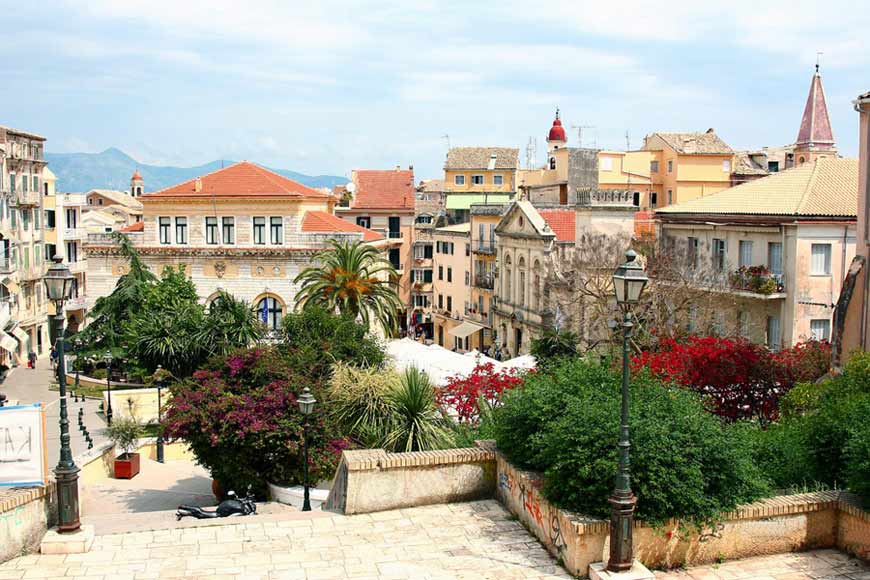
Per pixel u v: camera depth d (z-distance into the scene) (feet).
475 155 319.06
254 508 61.98
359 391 71.61
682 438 40.16
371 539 43.37
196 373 82.02
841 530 41.68
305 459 65.00
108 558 41.37
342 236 172.04
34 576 39.19
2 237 193.77
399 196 282.36
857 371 58.59
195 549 42.39
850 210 111.45
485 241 215.92
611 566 37.47
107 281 177.58
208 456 76.07
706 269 119.65
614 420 40.57
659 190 256.73
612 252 138.21
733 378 80.23
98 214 321.93
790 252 110.63
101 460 95.81
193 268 173.88
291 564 40.29
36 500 42.88
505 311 192.75
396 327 146.82
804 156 226.17
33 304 219.61
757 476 42.75
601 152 251.39
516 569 39.55
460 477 48.96
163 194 175.63
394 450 62.08
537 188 251.60
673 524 39.24
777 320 113.50
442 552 41.63
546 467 44.47
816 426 48.01
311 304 132.87
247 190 175.32
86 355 162.91
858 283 79.46
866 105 78.02
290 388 77.41
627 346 37.58
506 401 50.70
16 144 210.18
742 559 40.60
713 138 260.01
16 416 42.93
